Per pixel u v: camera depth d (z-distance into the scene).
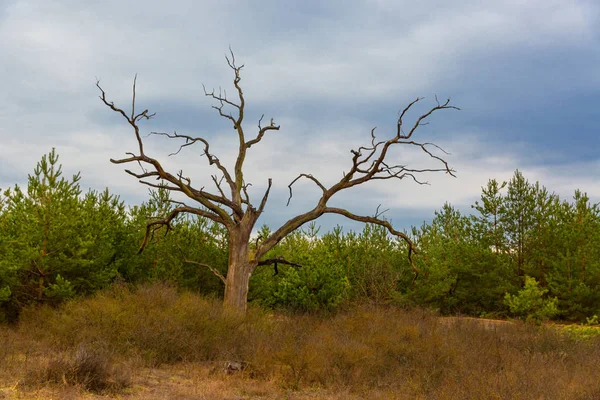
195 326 13.25
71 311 13.90
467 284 34.12
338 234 32.34
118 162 20.88
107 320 12.80
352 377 10.71
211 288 25.86
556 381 10.31
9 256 18.38
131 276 24.42
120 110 20.80
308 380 10.73
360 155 22.58
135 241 24.88
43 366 9.44
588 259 29.80
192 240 25.89
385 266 27.39
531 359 12.70
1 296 18.03
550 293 32.06
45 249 19.53
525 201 34.56
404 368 11.48
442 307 33.44
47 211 19.48
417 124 22.86
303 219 23.09
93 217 22.59
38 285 19.75
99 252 21.66
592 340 16.52
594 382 10.26
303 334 14.42
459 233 38.03
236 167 24.08
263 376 10.85
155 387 9.56
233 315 14.95
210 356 12.54
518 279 33.81
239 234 21.84
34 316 17.05
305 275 23.58
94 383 9.12
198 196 22.08
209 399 8.73
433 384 10.16
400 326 14.65
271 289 25.81
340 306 22.50
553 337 15.83
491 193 35.59
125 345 12.13
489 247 35.16
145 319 13.02
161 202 26.78
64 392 8.41
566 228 32.69
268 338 13.44
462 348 13.25
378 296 23.56
